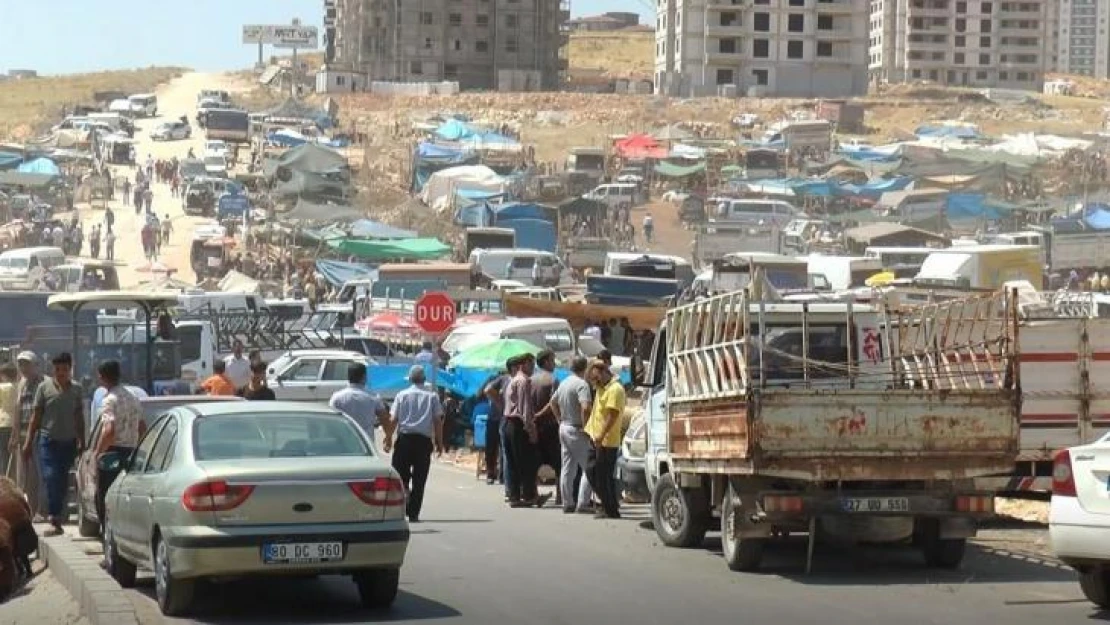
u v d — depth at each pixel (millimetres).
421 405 49094
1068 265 165500
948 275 119625
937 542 38500
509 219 195125
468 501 56688
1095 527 29734
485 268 153625
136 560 34500
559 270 154750
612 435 50156
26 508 39344
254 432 32625
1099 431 47562
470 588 35406
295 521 30969
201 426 32719
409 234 186625
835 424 36500
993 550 42375
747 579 36906
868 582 36375
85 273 156125
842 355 40594
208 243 188375
